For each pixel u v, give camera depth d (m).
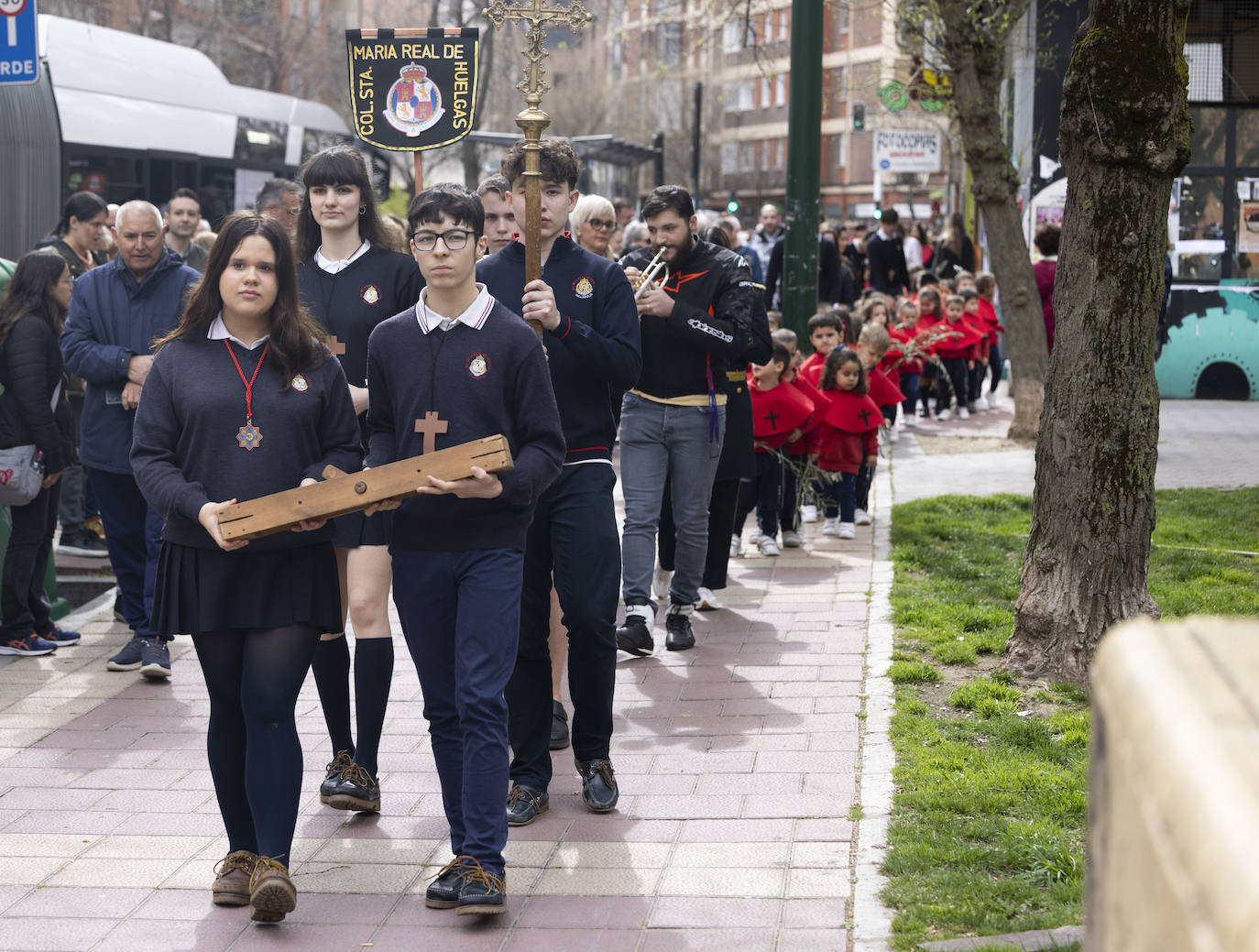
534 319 4.38
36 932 3.82
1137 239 5.49
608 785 4.64
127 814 4.74
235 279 3.87
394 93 6.42
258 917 3.77
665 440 6.36
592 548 4.55
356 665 4.70
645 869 4.13
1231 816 0.64
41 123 16.45
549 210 4.67
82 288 6.49
